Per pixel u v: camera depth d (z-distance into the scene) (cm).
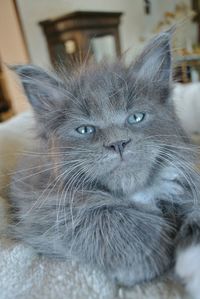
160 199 27
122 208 25
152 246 23
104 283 23
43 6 78
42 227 26
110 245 23
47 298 22
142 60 26
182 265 22
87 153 24
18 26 78
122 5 80
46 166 27
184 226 24
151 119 25
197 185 27
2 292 23
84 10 75
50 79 26
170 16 77
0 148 38
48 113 26
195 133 50
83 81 26
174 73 28
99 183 25
